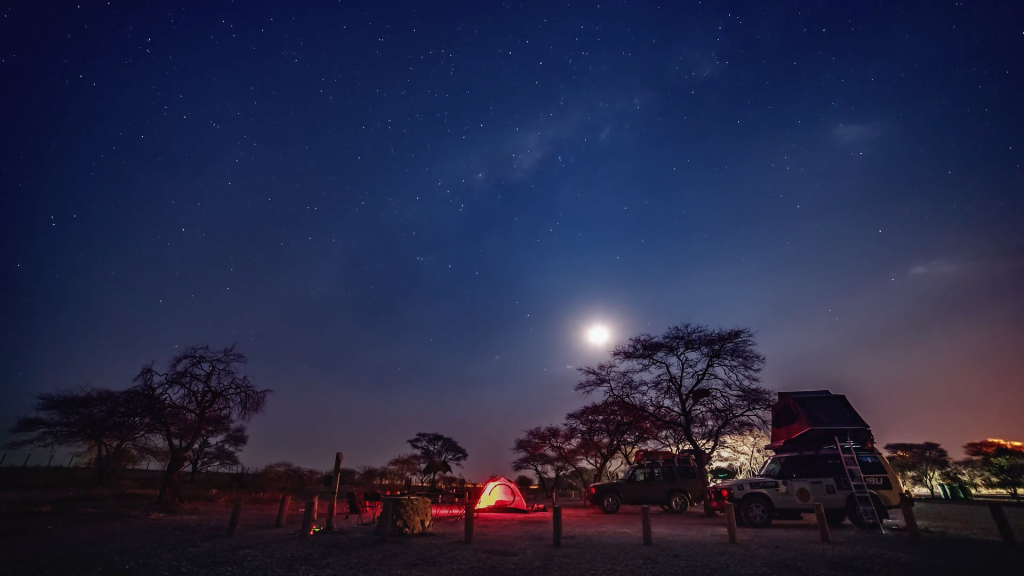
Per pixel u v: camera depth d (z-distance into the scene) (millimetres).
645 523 12406
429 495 22312
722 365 25734
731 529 12344
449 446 57781
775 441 18500
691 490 22875
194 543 12141
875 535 13125
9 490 27922
